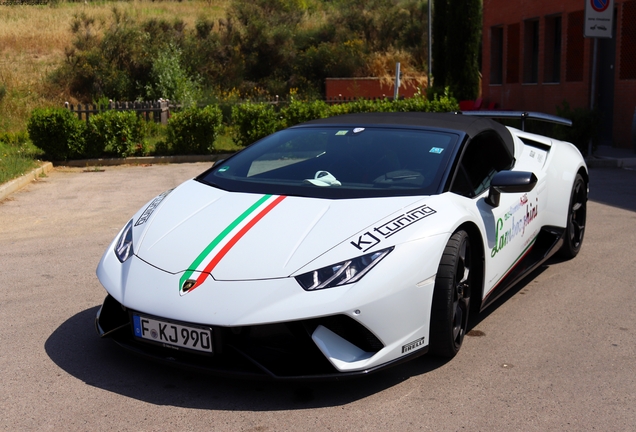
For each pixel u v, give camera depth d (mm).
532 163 4762
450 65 18719
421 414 2820
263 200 3453
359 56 29672
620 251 5738
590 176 10367
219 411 2834
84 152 12766
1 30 28203
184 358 2982
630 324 3992
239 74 27578
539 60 16484
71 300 4363
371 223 3135
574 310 4254
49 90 23359
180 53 26203
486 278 3746
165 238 3268
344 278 2854
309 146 4031
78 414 2795
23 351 3486
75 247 5875
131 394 2990
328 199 3400
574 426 2719
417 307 3027
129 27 26688
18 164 10992
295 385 3102
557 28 16031
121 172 11617
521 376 3223
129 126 12922
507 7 18156
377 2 33781
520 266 4590
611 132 14039
